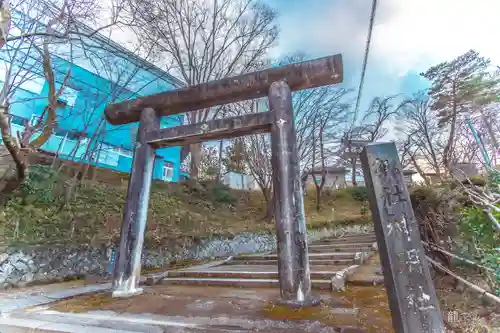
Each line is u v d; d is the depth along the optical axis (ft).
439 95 50.44
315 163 74.43
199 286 18.83
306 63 16.43
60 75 39.58
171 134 17.83
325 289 15.99
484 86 28.48
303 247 13.41
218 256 37.40
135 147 18.67
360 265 23.88
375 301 13.10
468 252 11.04
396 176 8.22
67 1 22.85
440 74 46.85
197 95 18.40
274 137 15.46
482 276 10.39
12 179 22.65
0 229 21.21
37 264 20.22
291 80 16.60
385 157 8.52
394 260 7.31
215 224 44.27
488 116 21.04
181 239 33.06
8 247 19.19
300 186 14.61
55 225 25.00
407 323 6.64
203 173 73.46
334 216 66.33
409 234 7.49
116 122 21.44
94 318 11.45
